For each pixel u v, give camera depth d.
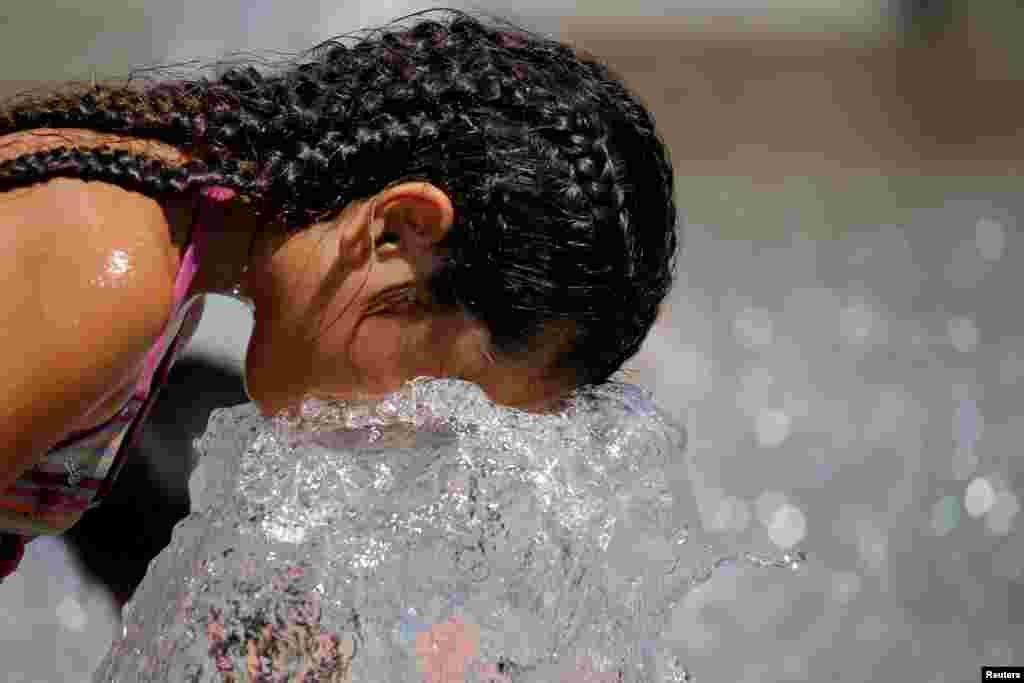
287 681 4.96
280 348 5.27
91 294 4.80
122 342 4.86
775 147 17.81
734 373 12.64
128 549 7.73
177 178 5.06
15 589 9.46
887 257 15.02
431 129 5.14
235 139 5.20
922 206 16.31
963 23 22.75
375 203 5.08
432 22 5.70
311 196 5.15
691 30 21.48
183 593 5.00
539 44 5.58
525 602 5.21
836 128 18.75
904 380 12.67
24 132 5.32
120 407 5.43
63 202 4.93
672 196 5.60
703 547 5.65
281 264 5.19
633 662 5.41
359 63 5.40
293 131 5.21
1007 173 17.41
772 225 15.52
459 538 5.16
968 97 20.23
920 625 10.02
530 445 5.27
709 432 11.88
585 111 5.27
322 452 5.17
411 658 5.07
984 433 11.99
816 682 9.46
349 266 5.13
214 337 7.73
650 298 5.47
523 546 5.21
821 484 11.37
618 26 21.19
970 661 9.66
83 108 5.31
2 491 4.92
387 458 5.21
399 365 5.21
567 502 5.27
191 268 5.10
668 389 12.41
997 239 15.47
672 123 18.39
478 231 5.09
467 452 5.20
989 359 13.10
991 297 14.23
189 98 5.35
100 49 15.29
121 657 5.14
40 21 15.87
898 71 21.02
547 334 5.24
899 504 11.18
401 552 5.11
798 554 5.67
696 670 9.52
